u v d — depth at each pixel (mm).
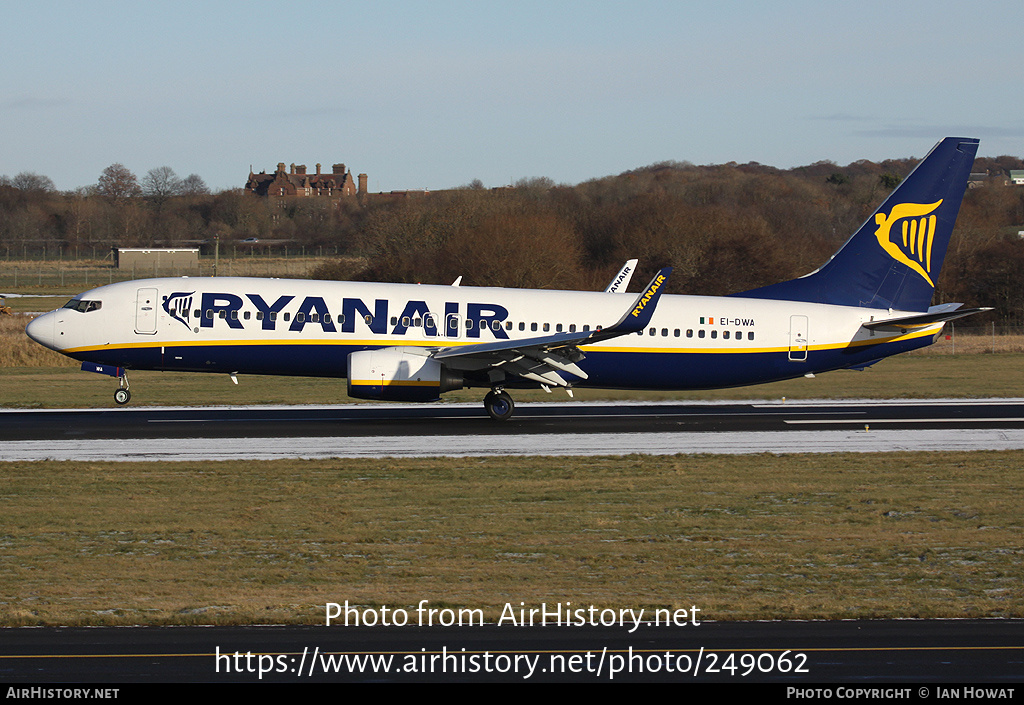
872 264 164000
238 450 128250
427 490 104438
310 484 106938
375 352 146500
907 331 163000
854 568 76750
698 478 111562
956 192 162875
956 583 72438
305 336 150625
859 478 112000
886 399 187125
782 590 70375
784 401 184250
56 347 151875
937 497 102438
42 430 143250
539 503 98875
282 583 72188
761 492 104562
